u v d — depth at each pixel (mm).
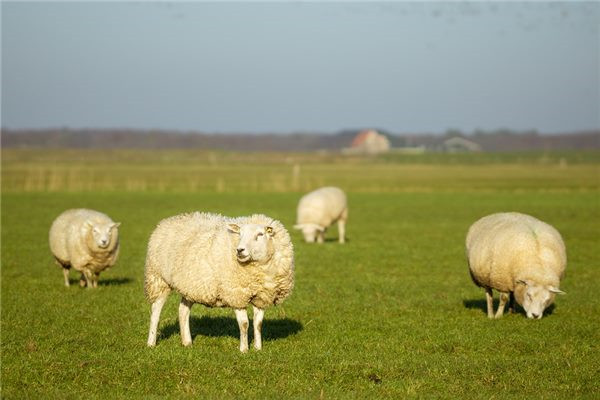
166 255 11875
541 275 14125
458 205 50125
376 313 15789
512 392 9820
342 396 9438
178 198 54219
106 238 18625
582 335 13500
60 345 12531
